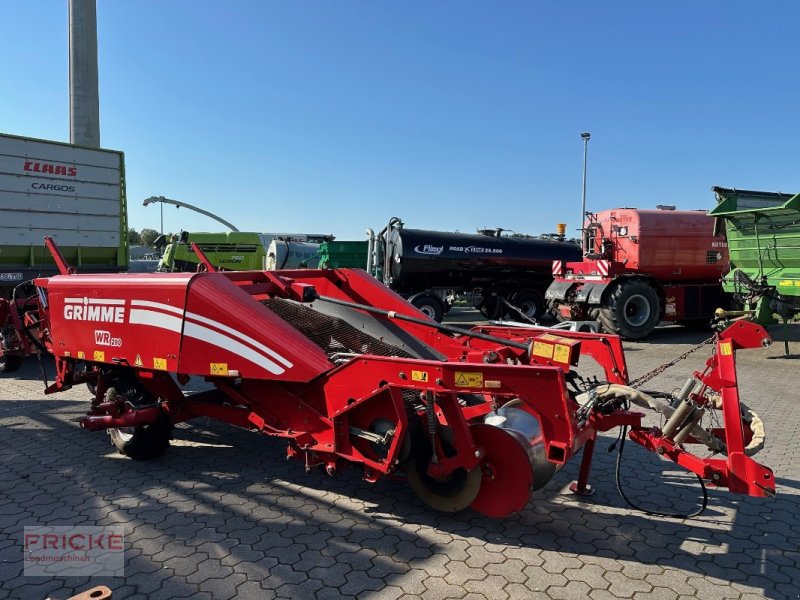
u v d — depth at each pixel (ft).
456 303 66.18
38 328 19.79
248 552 10.27
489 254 49.16
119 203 35.55
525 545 10.63
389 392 10.91
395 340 15.89
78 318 14.75
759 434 10.89
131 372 14.55
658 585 9.36
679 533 11.17
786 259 30.83
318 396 12.01
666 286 40.70
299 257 68.90
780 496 12.95
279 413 12.53
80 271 33.96
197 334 12.53
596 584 9.37
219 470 14.26
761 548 10.62
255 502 12.39
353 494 12.84
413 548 10.48
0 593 8.98
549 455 10.03
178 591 9.04
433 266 47.44
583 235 44.57
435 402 10.86
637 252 39.88
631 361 30.78
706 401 10.67
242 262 70.23
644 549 10.53
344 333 15.57
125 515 11.74
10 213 30.63
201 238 68.95
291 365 11.75
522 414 11.41
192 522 11.43
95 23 54.95
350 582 9.34
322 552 10.29
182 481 13.56
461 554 10.28
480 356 12.94
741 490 9.85
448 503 11.41
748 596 9.07
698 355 32.94
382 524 11.41
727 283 34.63
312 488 13.16
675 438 10.80
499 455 10.80
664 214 40.52
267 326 12.07
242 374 12.16
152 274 13.60
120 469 14.30
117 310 13.82
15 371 26.96
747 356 32.63
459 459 10.88
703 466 10.21
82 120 55.01
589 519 11.75
